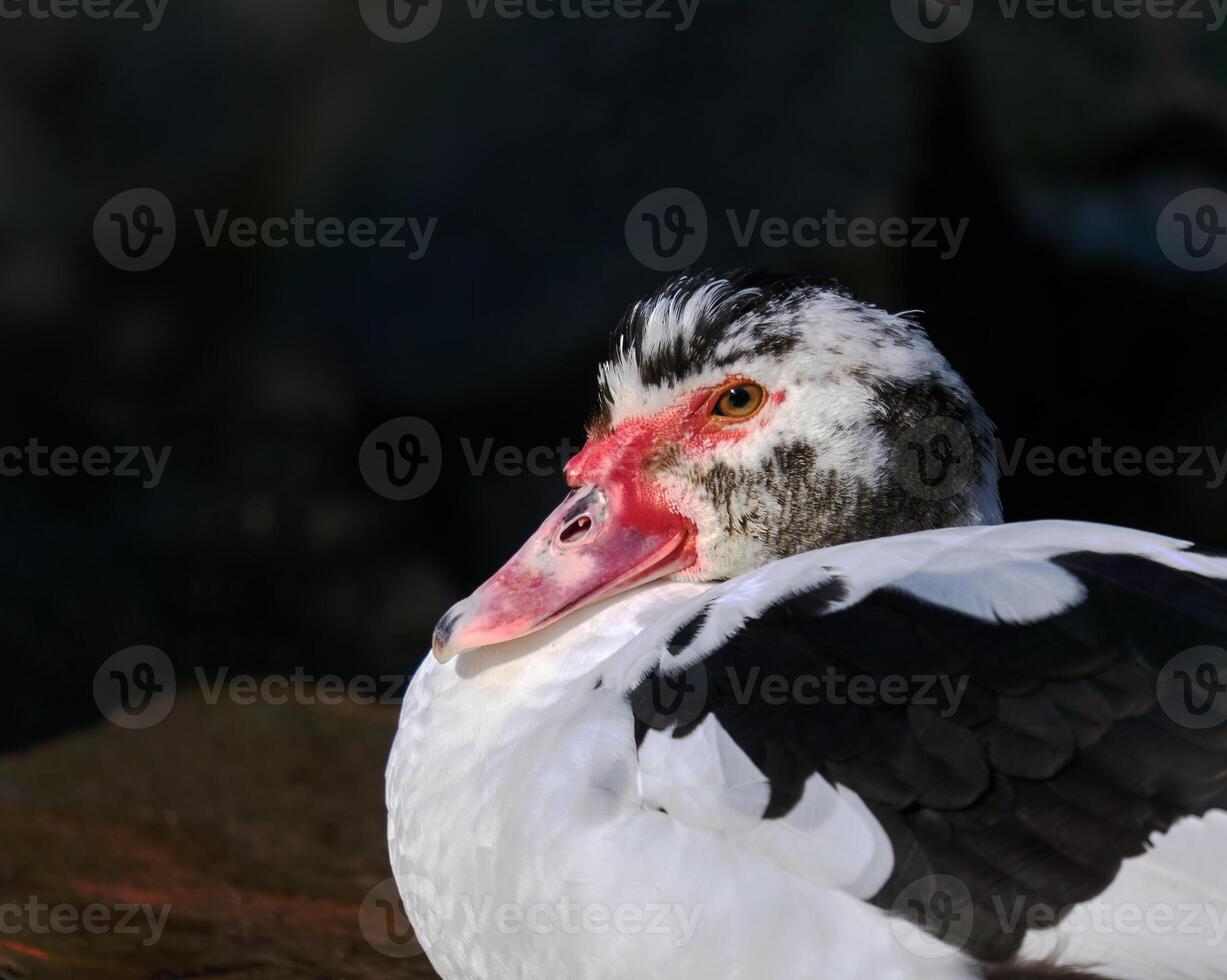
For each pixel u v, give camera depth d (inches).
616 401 215.6
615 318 459.2
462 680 197.6
